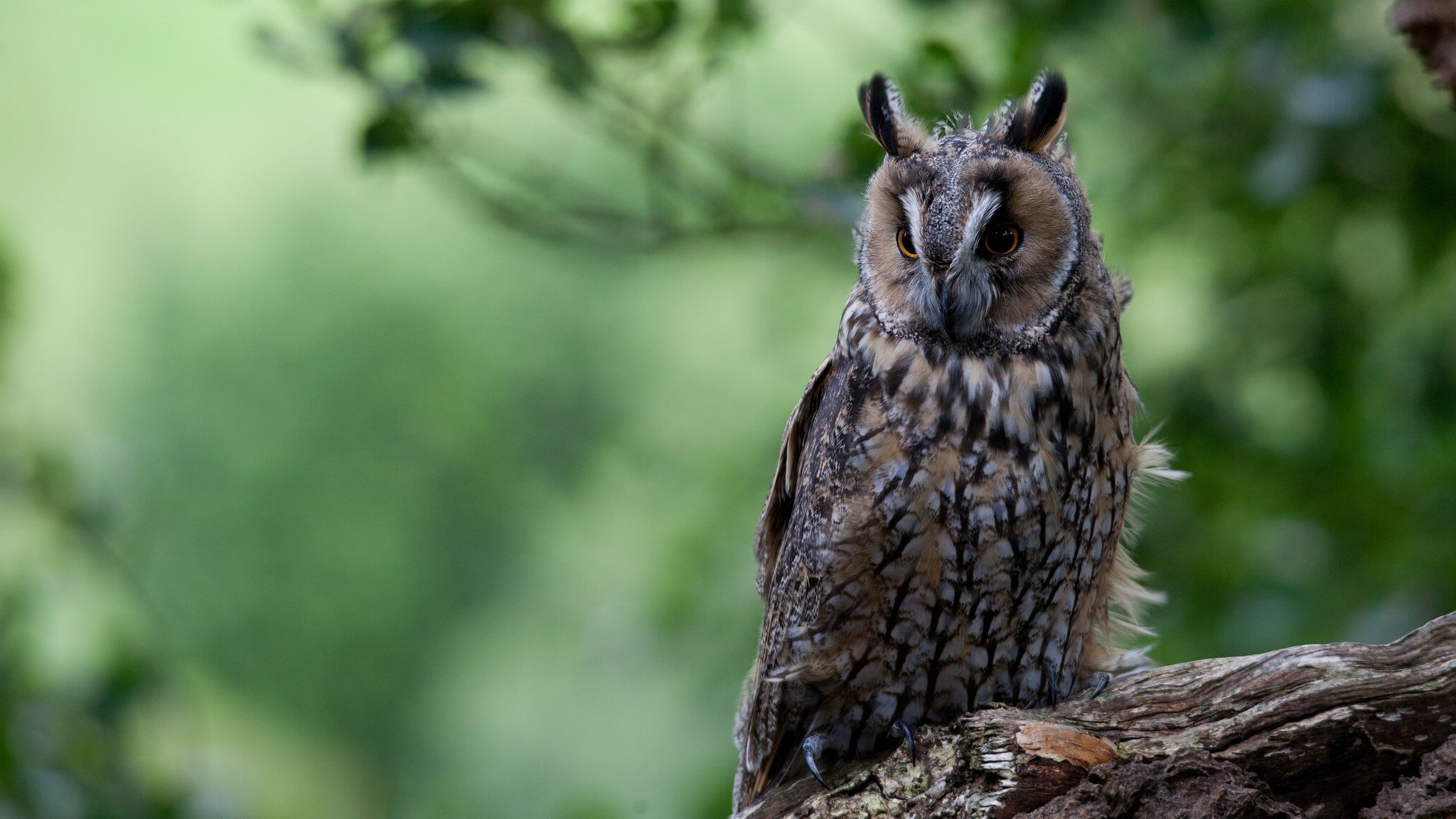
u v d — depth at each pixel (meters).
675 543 10.85
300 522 24.67
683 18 8.52
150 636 11.20
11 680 9.96
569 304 23.03
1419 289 9.42
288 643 24.52
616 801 11.27
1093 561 6.31
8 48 26.69
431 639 24.31
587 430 19.84
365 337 25.03
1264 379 10.21
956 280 5.97
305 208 26.52
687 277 19.34
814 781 6.45
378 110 8.65
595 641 11.30
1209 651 9.50
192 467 24.61
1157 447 6.63
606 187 15.09
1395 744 5.26
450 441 23.94
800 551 6.36
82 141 26.61
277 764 22.97
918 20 9.18
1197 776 5.21
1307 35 8.80
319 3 8.50
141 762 10.52
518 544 23.88
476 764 21.16
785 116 13.16
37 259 24.38
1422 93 8.88
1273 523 9.67
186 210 26.56
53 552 11.20
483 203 9.38
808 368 12.04
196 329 25.41
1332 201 9.50
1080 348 6.13
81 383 24.66
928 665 6.29
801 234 9.75
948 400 6.03
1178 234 10.11
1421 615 8.66
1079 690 6.60
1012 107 6.52
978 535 6.02
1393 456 9.47
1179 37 8.60
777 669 6.49
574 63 8.56
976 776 5.58
